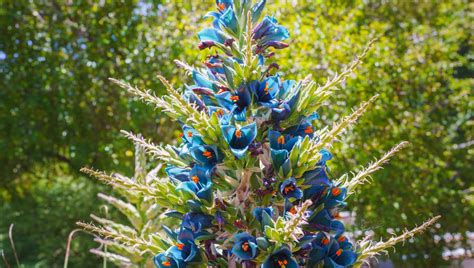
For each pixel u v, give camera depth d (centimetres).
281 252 264
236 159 276
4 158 1355
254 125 274
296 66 968
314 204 284
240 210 279
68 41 1216
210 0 1100
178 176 296
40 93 1250
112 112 1222
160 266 288
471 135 1269
